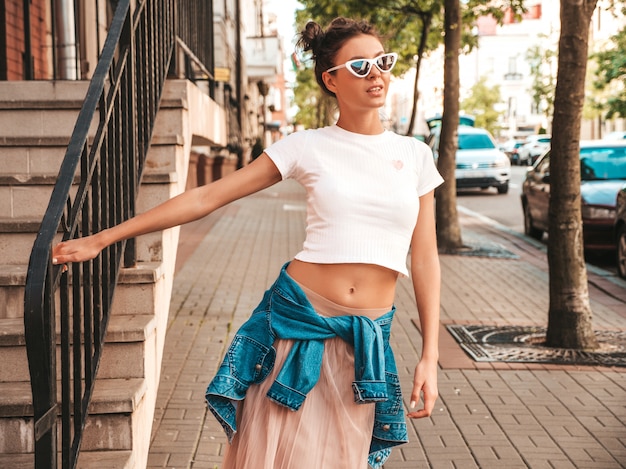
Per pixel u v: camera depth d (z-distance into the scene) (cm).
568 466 438
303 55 282
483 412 525
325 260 258
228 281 977
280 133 6750
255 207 2017
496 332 745
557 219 689
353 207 257
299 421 256
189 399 535
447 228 1291
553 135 683
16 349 362
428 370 262
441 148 1284
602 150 1333
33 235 421
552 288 693
